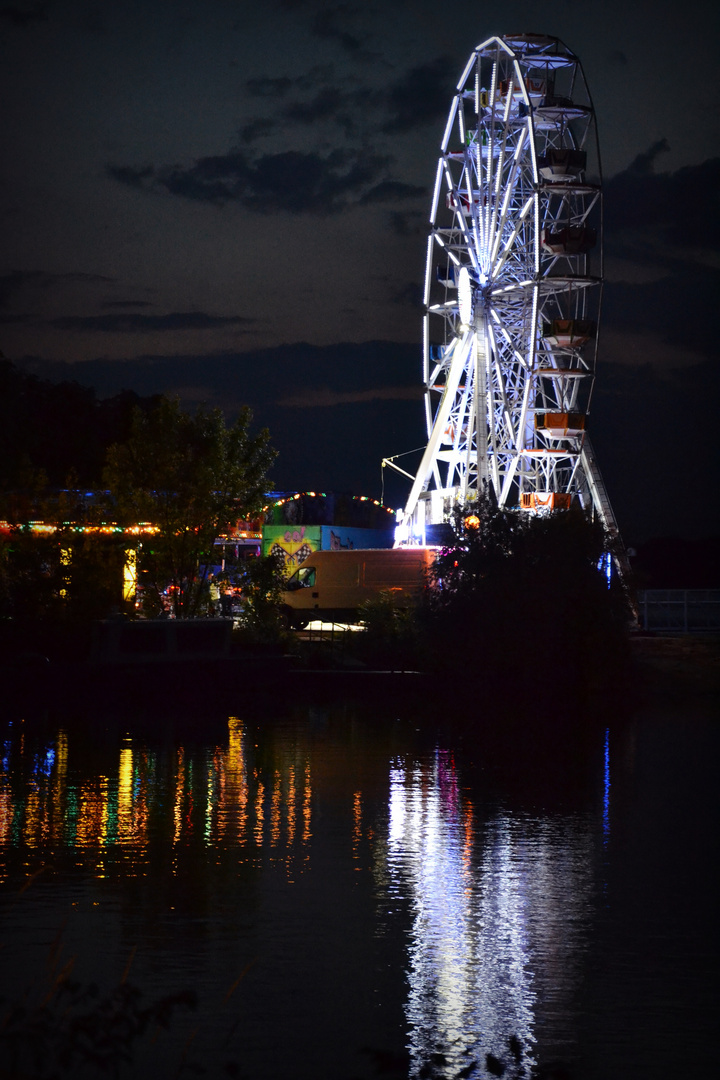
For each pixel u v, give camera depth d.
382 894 16.47
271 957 13.70
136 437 52.50
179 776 25.88
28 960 13.31
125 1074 10.49
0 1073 7.75
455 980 13.11
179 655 43.69
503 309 66.25
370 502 71.94
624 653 48.12
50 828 20.33
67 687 40.12
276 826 20.83
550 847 19.53
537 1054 11.17
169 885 16.70
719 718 39.97
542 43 64.81
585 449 65.25
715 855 19.03
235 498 52.97
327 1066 10.80
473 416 66.88
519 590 47.38
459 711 41.19
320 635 55.03
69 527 50.19
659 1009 12.31
